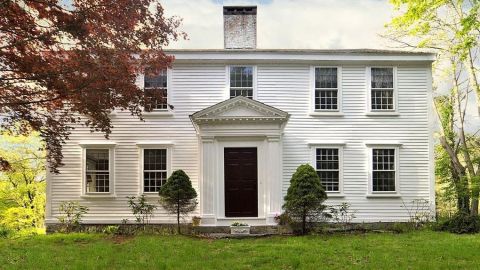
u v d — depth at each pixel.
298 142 21.52
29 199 32.12
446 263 12.70
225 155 20.34
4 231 23.88
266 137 19.91
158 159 21.30
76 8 12.77
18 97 13.88
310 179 18.16
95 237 18.02
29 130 16.39
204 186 19.61
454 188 27.55
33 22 12.72
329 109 21.78
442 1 21.52
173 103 21.38
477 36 22.08
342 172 21.53
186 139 21.28
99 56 12.98
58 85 12.85
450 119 30.56
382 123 21.84
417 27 24.42
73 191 20.98
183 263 12.88
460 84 27.12
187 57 21.25
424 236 17.84
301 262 12.91
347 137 21.69
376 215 21.44
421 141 21.84
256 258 13.37
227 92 21.42
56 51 13.44
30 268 12.48
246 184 20.22
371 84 21.95
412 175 21.70
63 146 21.06
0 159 13.98
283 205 18.80
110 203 21.00
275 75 21.67
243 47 23.02
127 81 13.76
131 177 21.12
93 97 13.17
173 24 14.92
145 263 12.92
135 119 21.30
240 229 18.78
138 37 14.04
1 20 12.24
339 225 21.16
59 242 16.97
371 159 21.64
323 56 21.62
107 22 12.92
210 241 16.69
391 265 12.49
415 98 21.95
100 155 21.23
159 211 20.94
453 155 27.06
